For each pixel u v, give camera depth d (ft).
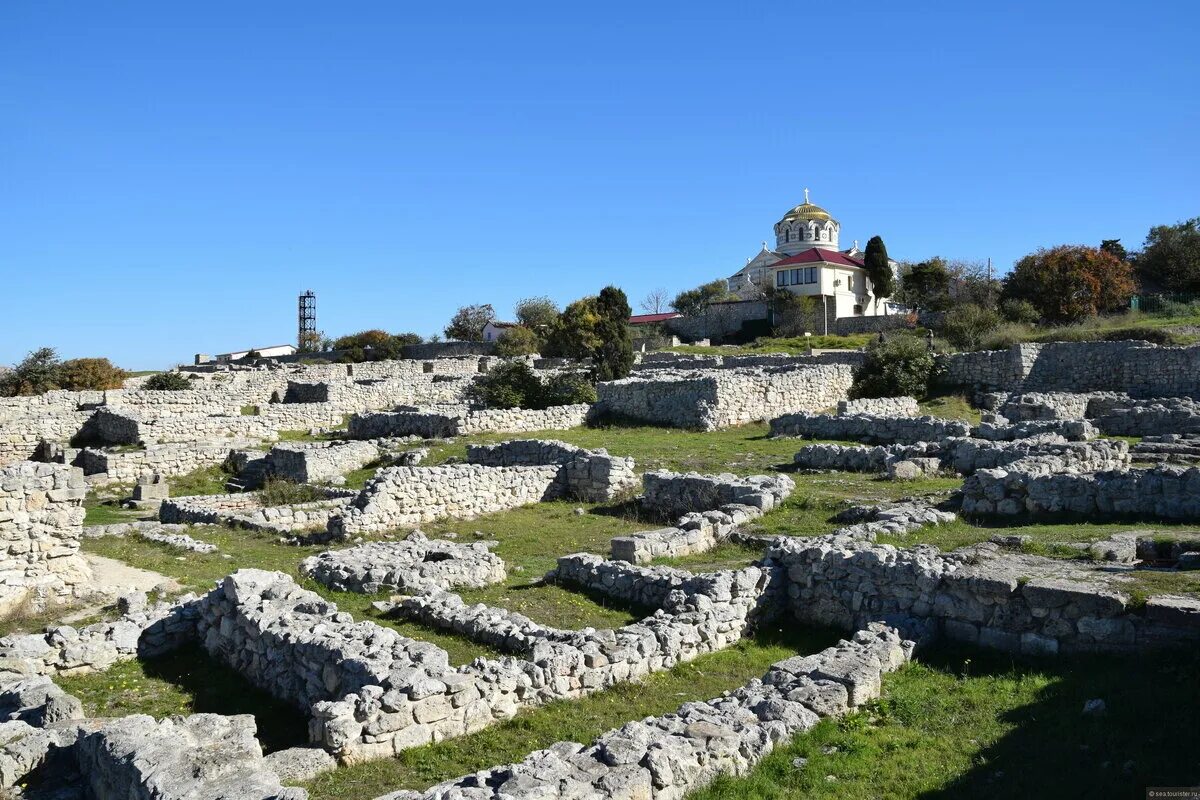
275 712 36.27
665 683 38.04
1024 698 32.45
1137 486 53.98
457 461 103.30
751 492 70.23
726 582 44.96
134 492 95.96
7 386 174.50
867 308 307.58
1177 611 33.24
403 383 166.81
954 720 31.17
